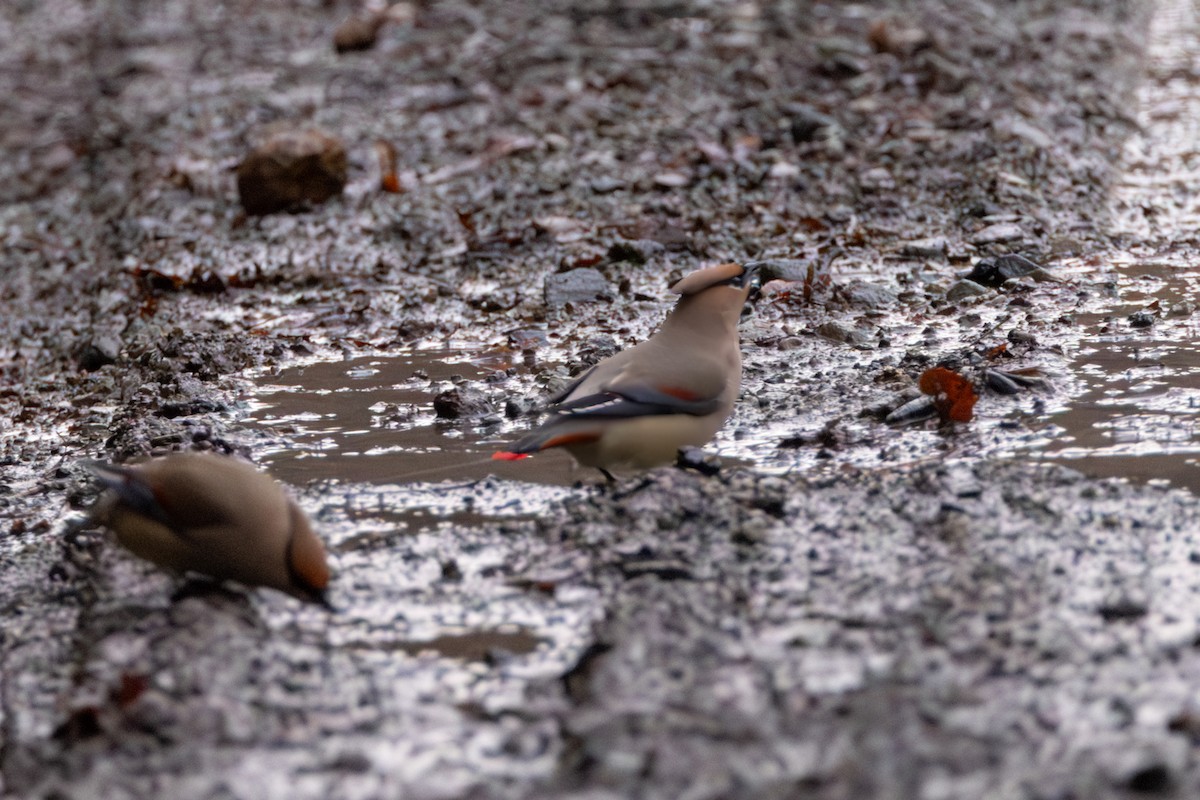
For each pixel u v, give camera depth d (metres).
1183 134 20.22
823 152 18.34
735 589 6.97
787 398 10.46
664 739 5.50
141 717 5.98
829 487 8.21
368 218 17.31
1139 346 11.16
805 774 5.22
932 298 13.26
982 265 13.69
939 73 21.94
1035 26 27.95
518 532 8.05
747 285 9.20
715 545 7.53
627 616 6.63
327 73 25.61
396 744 5.72
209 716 5.97
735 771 5.25
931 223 15.97
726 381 8.99
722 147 18.77
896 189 16.92
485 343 12.94
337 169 17.95
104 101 25.27
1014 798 4.96
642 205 16.88
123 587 7.49
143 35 30.48
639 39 25.89
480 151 19.81
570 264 15.18
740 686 5.92
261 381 12.12
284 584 7.22
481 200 17.67
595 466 8.82
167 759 5.67
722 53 24.30
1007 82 21.92
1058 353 11.04
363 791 5.37
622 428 8.59
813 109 20.11
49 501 9.42
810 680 5.95
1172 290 12.97
